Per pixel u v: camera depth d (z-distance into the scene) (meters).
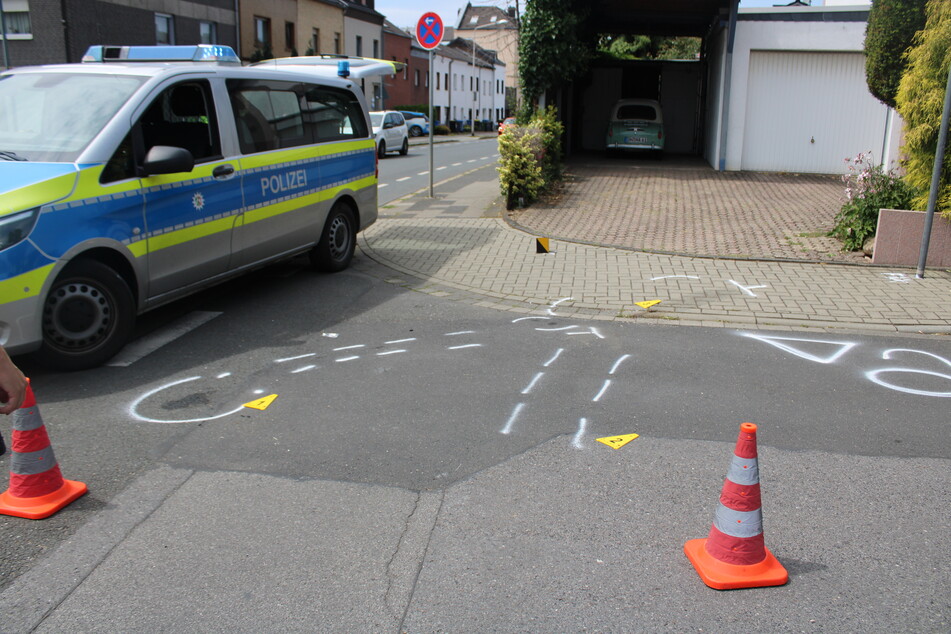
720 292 7.72
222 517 3.56
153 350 5.93
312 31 39.72
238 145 6.82
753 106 17.12
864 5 16.33
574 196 13.44
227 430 4.50
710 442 4.38
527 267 8.81
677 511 3.62
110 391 5.07
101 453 4.18
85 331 5.36
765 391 5.17
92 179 5.32
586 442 4.37
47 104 5.80
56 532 3.43
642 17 20.19
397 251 9.75
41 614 2.88
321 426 4.57
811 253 9.21
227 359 5.75
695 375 5.47
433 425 4.59
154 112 5.96
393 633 2.77
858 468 4.07
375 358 5.81
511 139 12.39
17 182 5.00
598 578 3.10
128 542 3.35
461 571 3.14
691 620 2.84
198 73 6.48
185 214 6.12
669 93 22.89
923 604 2.94
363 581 3.08
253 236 7.02
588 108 23.47
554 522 3.52
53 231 4.99
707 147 20.00
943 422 4.68
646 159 20.55
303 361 5.73
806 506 3.68
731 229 10.66
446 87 65.12
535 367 5.62
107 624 2.82
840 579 3.11
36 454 3.59
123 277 5.70
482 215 12.09
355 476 3.95
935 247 8.51
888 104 9.49
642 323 6.78
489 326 6.68
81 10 23.73
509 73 86.00
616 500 3.72
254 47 34.03
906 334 6.47
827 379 5.41
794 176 16.52
